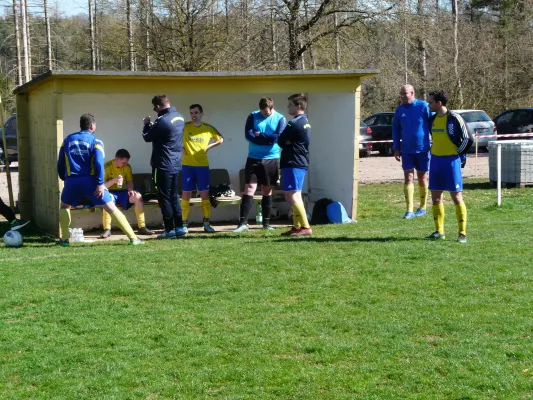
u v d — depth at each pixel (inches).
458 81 1438.2
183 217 447.8
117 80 424.2
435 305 246.2
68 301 258.1
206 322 233.6
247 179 435.2
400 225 429.1
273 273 294.5
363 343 212.4
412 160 460.1
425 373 190.5
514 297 253.6
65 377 193.2
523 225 408.2
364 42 968.3
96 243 396.2
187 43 1007.0
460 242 347.6
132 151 498.0
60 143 410.9
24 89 462.6
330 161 498.3
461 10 1878.7
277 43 988.6
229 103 514.0
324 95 502.9
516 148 603.5
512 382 183.3
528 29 1612.9
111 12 1126.4
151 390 184.2
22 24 1549.0
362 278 282.5
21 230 462.0
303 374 191.5
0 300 260.2
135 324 233.1
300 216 391.9
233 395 180.2
